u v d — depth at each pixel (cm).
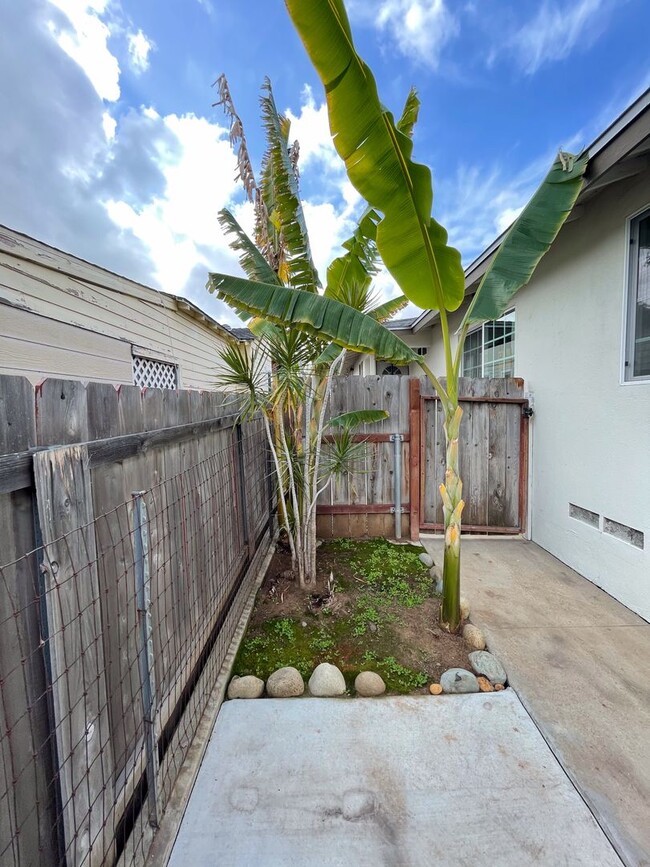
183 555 194
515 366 457
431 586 320
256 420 371
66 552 104
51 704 99
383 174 196
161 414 173
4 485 86
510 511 439
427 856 133
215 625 239
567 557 365
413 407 424
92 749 113
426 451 438
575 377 350
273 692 208
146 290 504
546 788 156
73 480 107
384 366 884
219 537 254
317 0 147
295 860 133
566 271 360
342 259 297
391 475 432
